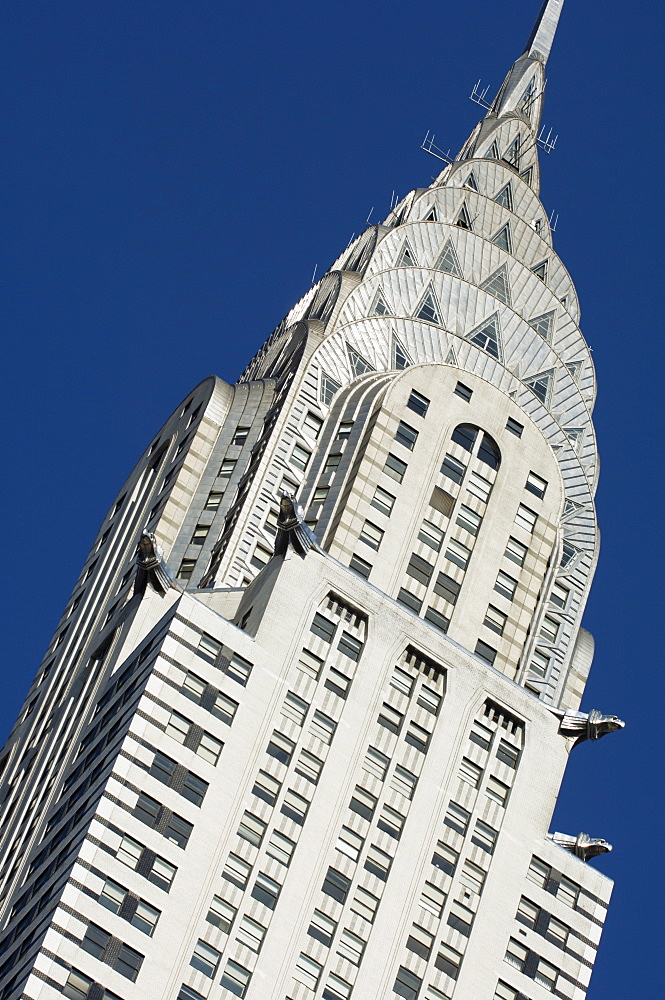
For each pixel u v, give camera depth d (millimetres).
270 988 129875
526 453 164875
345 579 146375
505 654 155750
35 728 164875
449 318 177125
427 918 137625
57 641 174750
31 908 133250
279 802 136500
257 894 132750
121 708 140750
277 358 178625
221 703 138250
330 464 160250
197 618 140750
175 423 175250
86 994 125125
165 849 131625
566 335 185500
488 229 190125
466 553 158125
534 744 147250
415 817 140625
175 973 127625
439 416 163125
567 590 163875
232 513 159375
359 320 170000
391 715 143375
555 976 140125
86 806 135500
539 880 143000
